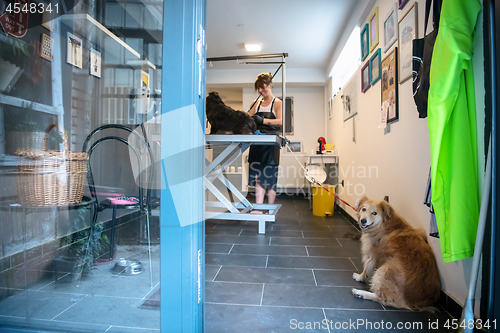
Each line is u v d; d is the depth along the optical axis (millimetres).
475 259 998
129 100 1317
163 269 957
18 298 1222
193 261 958
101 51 1555
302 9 3277
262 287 1607
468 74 1129
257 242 2529
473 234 1097
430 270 1369
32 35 1579
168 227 949
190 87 924
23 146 1457
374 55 2555
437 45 1117
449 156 1149
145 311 1038
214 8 3264
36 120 1571
